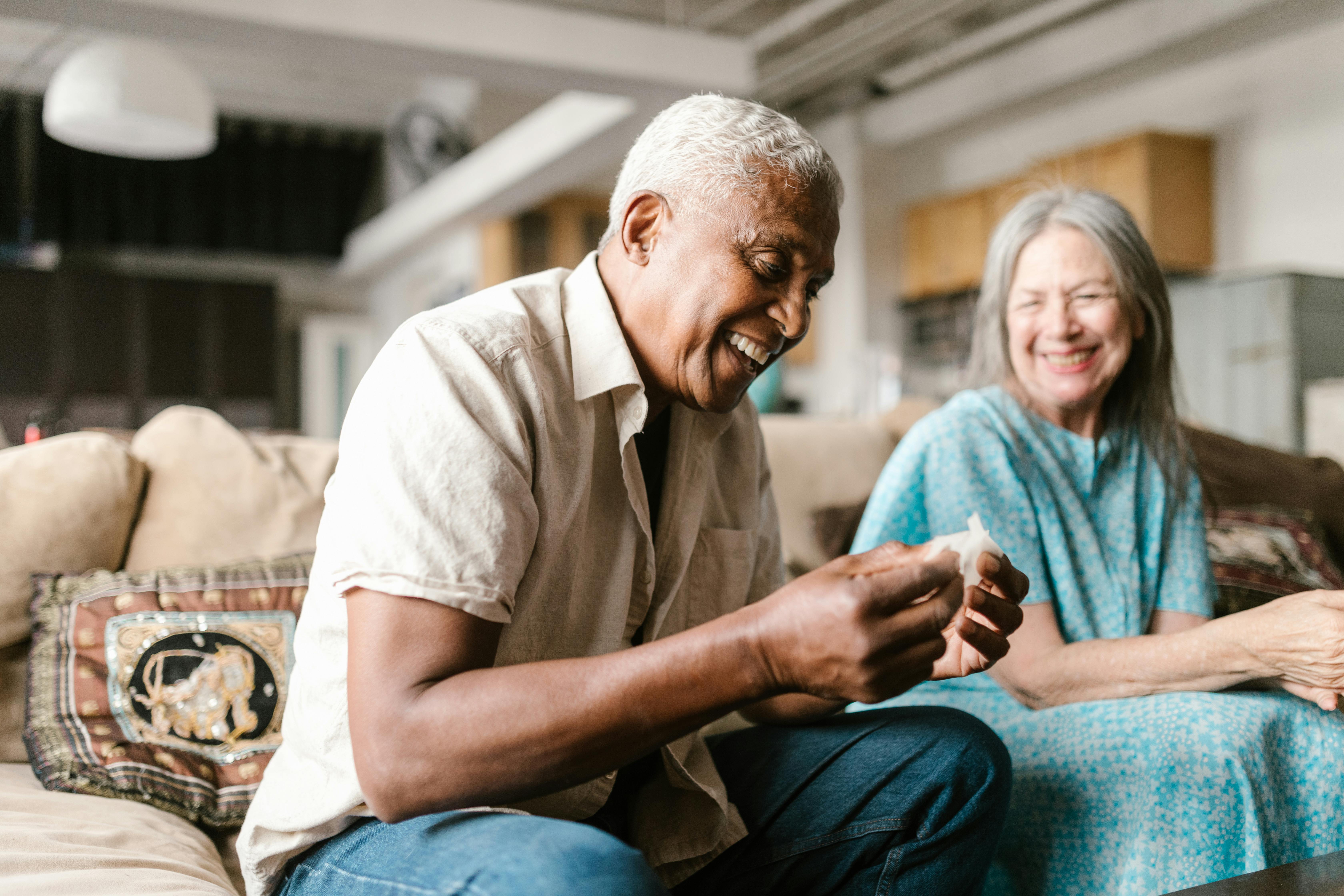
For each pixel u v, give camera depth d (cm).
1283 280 495
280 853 89
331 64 763
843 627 71
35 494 144
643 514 97
